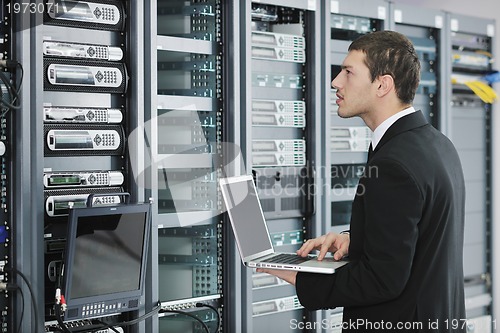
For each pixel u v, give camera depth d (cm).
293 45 364
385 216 205
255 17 356
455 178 221
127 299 277
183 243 338
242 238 248
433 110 446
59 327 268
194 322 332
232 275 328
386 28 407
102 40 285
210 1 332
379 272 204
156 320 297
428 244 211
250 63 335
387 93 220
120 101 292
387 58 218
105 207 260
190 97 317
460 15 456
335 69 402
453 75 459
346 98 225
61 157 272
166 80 346
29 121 257
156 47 297
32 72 258
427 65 443
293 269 226
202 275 334
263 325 356
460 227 225
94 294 265
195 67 337
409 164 206
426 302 211
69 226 251
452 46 462
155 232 296
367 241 210
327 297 218
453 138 458
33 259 257
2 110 252
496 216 540
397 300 213
